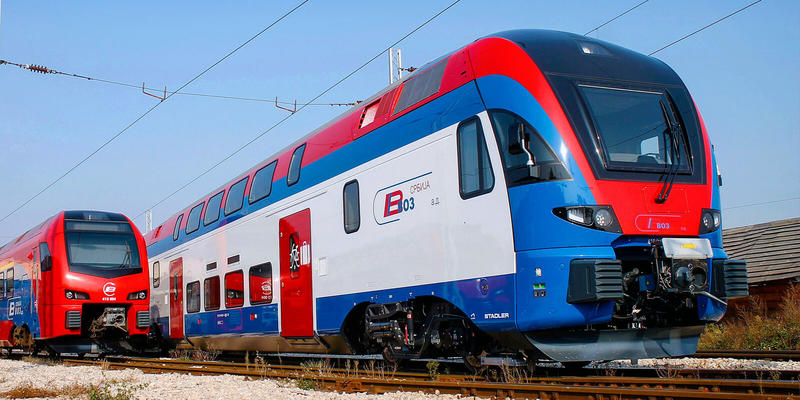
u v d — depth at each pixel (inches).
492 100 317.4
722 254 315.6
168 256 789.9
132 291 665.6
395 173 376.8
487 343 333.7
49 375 478.6
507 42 327.6
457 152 333.7
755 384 251.9
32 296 680.4
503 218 304.0
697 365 385.1
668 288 294.8
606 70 323.6
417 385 303.1
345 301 413.7
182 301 726.5
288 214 495.2
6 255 809.5
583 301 280.5
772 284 737.6
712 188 319.0
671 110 325.7
